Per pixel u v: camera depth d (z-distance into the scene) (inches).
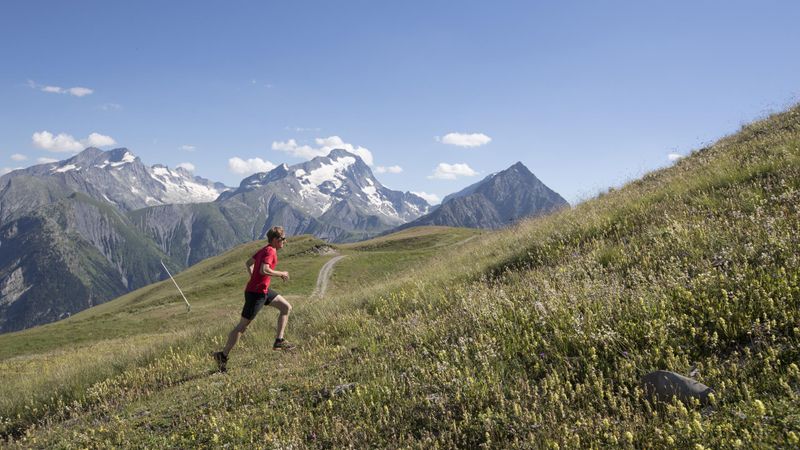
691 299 208.1
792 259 206.5
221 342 438.3
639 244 340.5
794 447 113.3
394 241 4970.5
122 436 253.4
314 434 204.8
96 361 489.1
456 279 463.5
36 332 2637.8
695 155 788.6
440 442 173.5
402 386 223.6
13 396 405.1
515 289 333.4
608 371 185.2
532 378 203.3
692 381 157.9
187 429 245.3
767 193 346.9
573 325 221.0
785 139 514.9
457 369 224.5
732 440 121.8
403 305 411.2
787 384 140.3
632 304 225.0
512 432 163.9
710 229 300.0
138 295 4483.3
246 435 218.4
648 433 140.8
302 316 475.8
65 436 280.1
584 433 150.2
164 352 445.4
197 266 5403.5
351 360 291.6
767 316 180.5
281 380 284.7
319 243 4712.1
